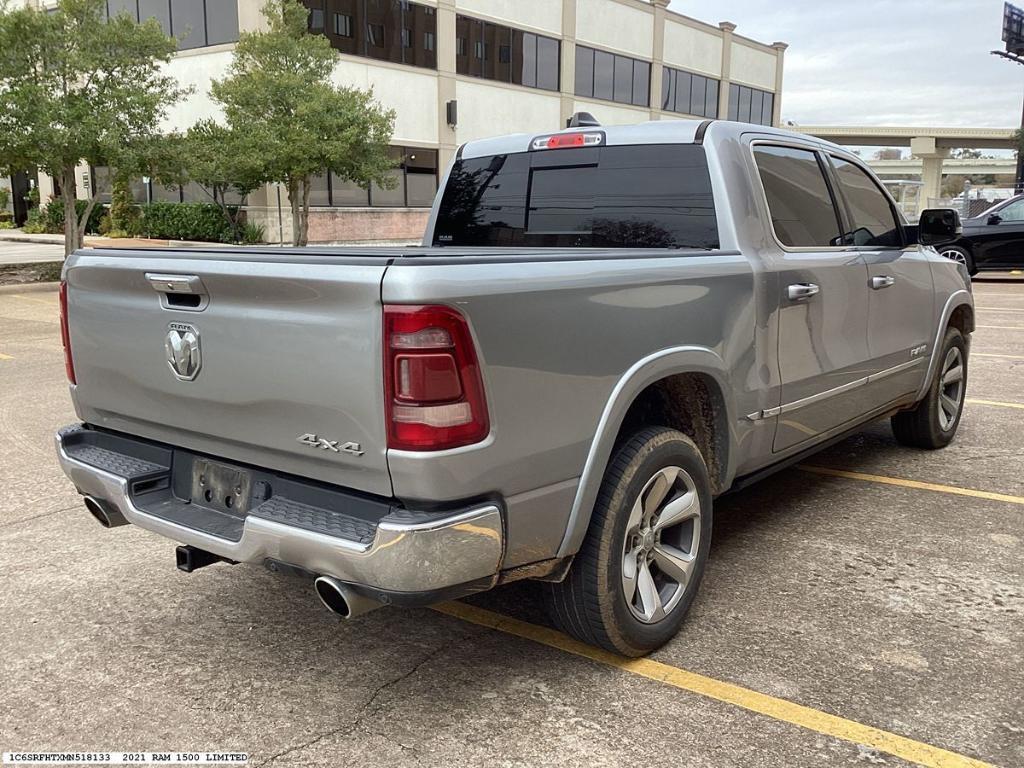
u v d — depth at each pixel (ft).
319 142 66.33
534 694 9.83
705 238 12.26
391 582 7.95
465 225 15.35
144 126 58.03
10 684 10.11
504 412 8.39
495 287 8.25
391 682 10.14
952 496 16.51
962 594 12.25
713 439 11.64
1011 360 30.58
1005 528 14.82
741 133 12.77
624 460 9.92
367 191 86.74
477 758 8.64
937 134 239.71
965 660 10.44
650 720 9.29
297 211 70.90
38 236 97.45
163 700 9.76
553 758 8.63
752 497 16.58
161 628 11.51
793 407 12.96
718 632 11.22
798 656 10.59
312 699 9.77
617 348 9.61
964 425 21.84
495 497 8.52
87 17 54.95
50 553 14.03
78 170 96.53
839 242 14.52
